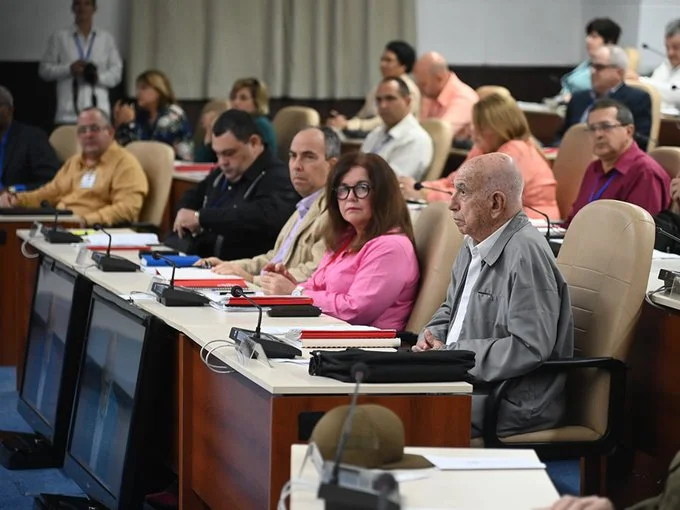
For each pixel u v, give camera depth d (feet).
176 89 41.11
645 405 14.28
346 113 43.04
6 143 28.37
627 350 13.15
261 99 32.04
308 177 17.92
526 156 22.44
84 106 38.24
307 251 17.39
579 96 31.78
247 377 10.95
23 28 39.47
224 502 12.06
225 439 11.97
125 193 24.89
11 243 22.77
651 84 28.55
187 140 33.53
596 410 13.14
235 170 20.70
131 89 40.52
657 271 15.28
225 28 41.47
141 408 13.25
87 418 14.78
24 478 16.69
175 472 14.07
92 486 14.10
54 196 25.82
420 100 33.88
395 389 10.34
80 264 17.11
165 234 28.22
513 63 44.45
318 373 10.57
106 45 38.65
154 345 13.32
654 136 26.23
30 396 17.72
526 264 12.94
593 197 19.84
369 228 15.35
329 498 6.88
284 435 10.27
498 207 13.24
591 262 13.51
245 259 19.24
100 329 14.84
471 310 13.43
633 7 40.73
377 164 15.33
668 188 19.61
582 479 14.58
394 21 43.04
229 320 13.41
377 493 6.97
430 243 15.35
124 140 33.40
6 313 23.00
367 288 14.96
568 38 44.55
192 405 13.10
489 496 7.70
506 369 12.69
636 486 14.47
